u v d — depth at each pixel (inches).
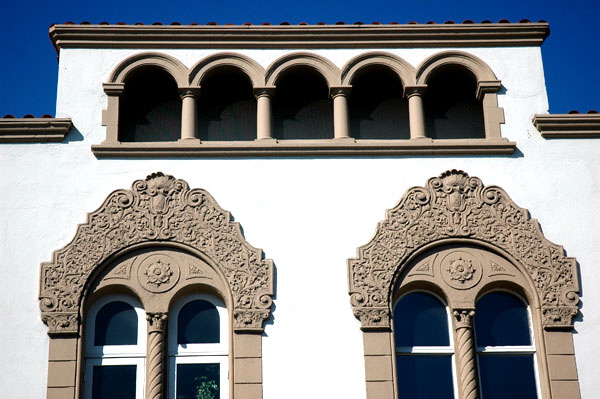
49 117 693.9
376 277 656.4
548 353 644.1
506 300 669.3
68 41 722.2
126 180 680.4
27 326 636.1
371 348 637.3
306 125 730.2
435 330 657.6
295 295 650.8
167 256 658.8
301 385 626.5
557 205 685.3
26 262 653.9
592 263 669.3
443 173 687.7
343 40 728.3
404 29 730.2
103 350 642.8
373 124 731.4
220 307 657.6
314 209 677.3
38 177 678.5
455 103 740.7
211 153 689.0
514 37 738.2
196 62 719.7
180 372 640.4
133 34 724.0
